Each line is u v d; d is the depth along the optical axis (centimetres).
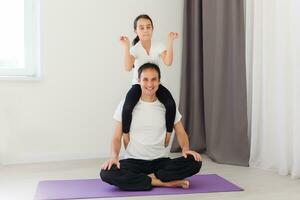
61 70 361
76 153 367
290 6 290
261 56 323
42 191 254
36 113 355
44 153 358
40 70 355
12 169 322
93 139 373
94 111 373
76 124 368
